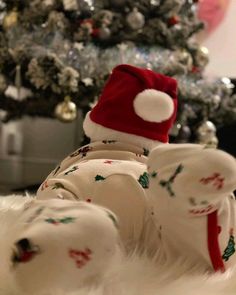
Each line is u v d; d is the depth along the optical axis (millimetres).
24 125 2418
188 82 1685
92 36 1611
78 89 1551
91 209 500
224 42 2365
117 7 1634
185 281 548
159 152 522
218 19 2355
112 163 651
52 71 1472
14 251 468
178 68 1630
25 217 506
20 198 987
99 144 706
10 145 2445
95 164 649
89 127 723
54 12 1546
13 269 472
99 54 1579
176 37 1708
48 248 458
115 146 697
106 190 611
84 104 1616
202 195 491
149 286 534
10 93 1756
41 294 474
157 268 572
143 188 612
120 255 554
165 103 678
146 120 690
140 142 696
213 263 575
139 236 609
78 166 654
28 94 1719
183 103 1691
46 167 2412
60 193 608
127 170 632
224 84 1830
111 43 1670
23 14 1587
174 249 589
